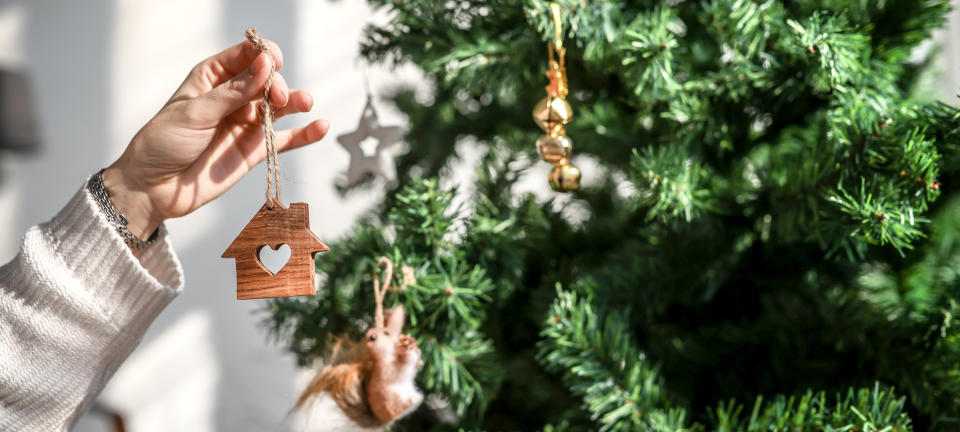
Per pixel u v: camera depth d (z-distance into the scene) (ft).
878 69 3.43
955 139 3.20
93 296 2.98
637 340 3.72
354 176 3.73
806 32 3.19
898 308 3.54
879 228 3.11
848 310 3.52
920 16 3.49
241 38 6.04
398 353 3.24
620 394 3.38
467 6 3.68
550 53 3.38
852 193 3.23
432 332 3.58
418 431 3.79
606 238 3.90
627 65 3.42
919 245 3.66
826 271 3.73
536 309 3.68
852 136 3.20
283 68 5.91
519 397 3.81
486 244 3.62
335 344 3.43
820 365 3.53
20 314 2.94
